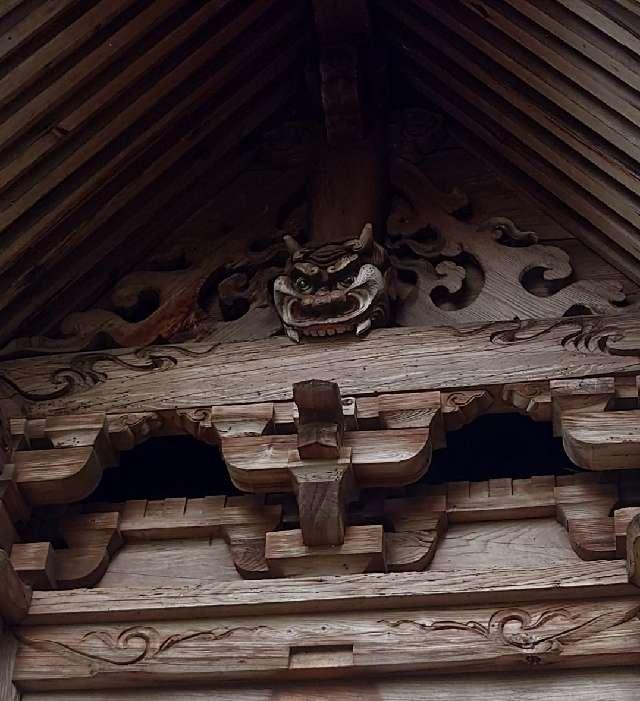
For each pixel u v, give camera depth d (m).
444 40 7.88
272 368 7.31
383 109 8.53
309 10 8.25
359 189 8.08
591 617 6.38
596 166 7.38
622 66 6.68
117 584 6.94
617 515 6.56
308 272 7.38
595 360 7.07
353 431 6.93
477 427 8.82
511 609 6.45
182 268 8.20
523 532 6.90
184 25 7.37
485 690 6.32
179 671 6.43
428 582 6.50
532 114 7.54
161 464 8.87
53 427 7.14
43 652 6.55
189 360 7.43
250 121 8.39
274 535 6.73
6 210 7.18
